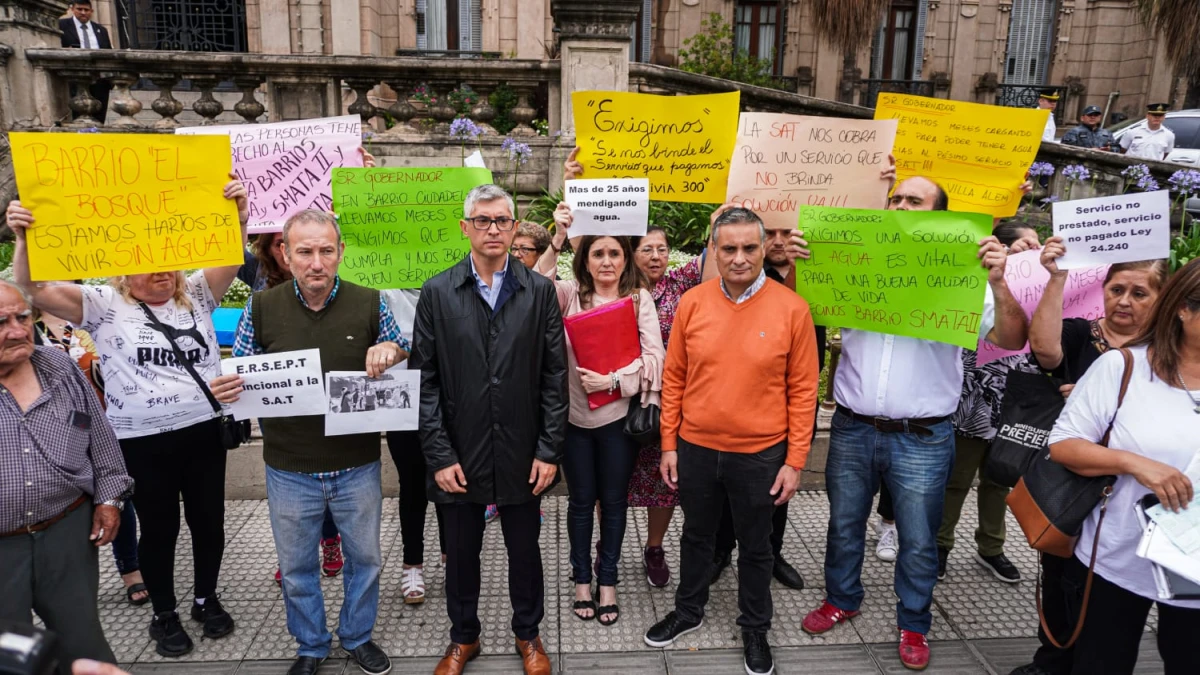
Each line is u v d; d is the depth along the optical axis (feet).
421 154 24.25
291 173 11.22
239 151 11.02
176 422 9.21
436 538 12.92
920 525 9.36
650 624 10.58
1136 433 6.75
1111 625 7.20
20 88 23.93
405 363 9.69
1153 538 6.40
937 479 9.32
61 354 7.84
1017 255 10.22
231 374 8.24
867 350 9.50
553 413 9.01
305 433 8.66
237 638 10.18
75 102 24.35
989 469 9.04
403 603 11.08
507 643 10.12
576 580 10.72
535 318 8.79
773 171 10.48
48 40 25.34
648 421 9.78
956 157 11.14
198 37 41.09
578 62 23.66
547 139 24.22
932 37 55.42
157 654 9.80
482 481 8.76
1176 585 6.43
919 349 9.21
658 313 11.07
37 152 8.14
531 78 24.29
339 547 11.78
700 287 9.34
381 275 10.91
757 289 8.98
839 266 9.41
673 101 10.67
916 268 9.05
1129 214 8.25
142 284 9.02
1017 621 10.63
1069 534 7.34
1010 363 10.80
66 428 7.53
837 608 10.31
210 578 10.03
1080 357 9.04
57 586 7.60
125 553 10.75
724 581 11.64
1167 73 53.57
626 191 10.01
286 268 11.01
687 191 11.00
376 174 10.71
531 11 43.16
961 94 56.44
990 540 11.64
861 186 10.29
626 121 10.80
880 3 33.71
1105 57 56.49
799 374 8.95
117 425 9.02
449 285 8.67
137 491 9.22
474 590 9.35
